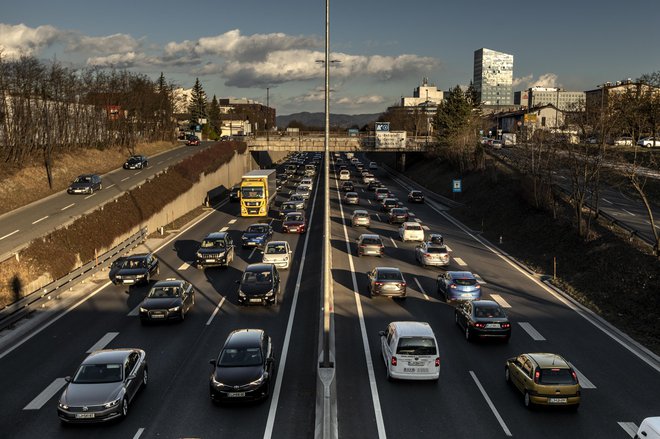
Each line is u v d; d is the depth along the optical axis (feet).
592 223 127.44
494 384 59.67
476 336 71.51
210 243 118.32
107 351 57.16
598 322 82.48
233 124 619.67
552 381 52.08
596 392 57.77
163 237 150.51
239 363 55.83
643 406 54.54
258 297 87.04
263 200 186.80
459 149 274.57
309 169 343.67
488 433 48.83
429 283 105.40
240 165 317.63
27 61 204.74
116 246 125.80
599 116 148.87
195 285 102.42
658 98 226.38
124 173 219.00
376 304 90.63
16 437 48.37
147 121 334.24
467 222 184.34
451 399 55.83
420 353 58.85
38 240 105.50
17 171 176.45
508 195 185.78
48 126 194.70
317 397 54.34
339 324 80.07
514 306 90.48
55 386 59.21
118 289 100.32
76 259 111.24
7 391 58.13
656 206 153.79
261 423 50.72
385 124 363.15
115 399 50.55
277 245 118.32
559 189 164.96
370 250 126.52
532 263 123.03
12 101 189.16
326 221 67.82
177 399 55.83
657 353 69.62
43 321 82.07
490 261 126.21
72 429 49.80
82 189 171.53
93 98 286.25
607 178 173.68
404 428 49.73
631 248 103.86
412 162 375.25
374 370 63.36
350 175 353.31
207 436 48.32
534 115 353.51
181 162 217.56
